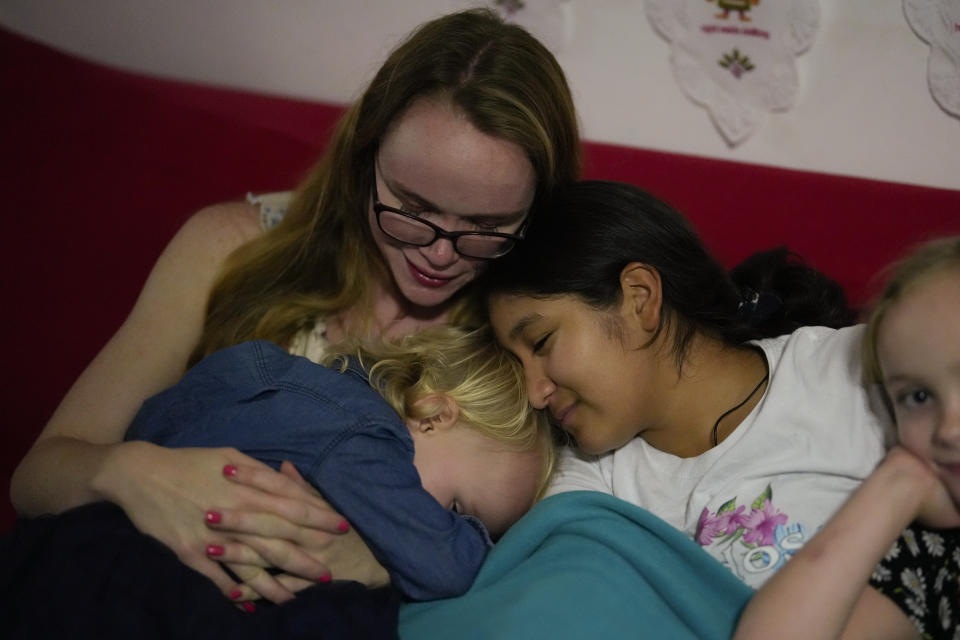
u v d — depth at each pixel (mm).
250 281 1193
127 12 1662
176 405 1055
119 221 1419
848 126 1689
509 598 894
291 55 1689
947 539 896
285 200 1299
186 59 1681
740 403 1078
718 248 1567
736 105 1685
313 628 871
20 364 1339
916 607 891
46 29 1657
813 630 812
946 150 1683
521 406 1115
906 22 1642
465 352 1163
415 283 1088
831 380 1050
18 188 1393
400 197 1007
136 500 922
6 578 901
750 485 1029
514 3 1671
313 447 979
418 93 988
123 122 1468
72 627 859
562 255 1043
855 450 1013
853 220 1557
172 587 876
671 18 1669
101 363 1141
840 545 841
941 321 822
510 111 963
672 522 1070
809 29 1651
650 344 1055
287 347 1176
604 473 1160
